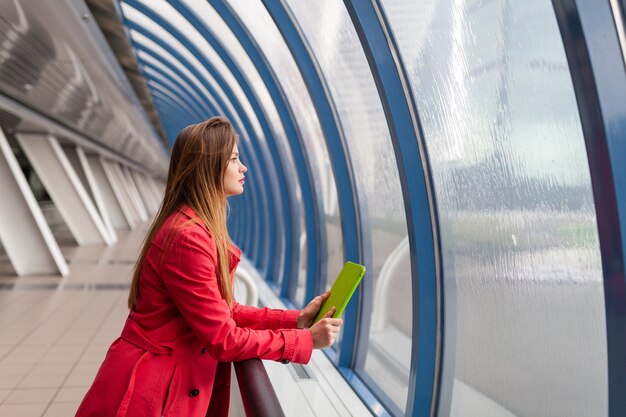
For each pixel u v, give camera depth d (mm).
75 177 15180
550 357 2096
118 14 7078
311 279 5980
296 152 5895
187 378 1427
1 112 10727
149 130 17781
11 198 10125
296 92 5668
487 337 2502
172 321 1420
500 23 2201
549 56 1995
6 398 4340
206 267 1372
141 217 28016
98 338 6152
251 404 1187
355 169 4227
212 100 10383
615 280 1434
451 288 2812
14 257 10055
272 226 9133
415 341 2873
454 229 2729
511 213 2258
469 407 2676
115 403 1355
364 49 2865
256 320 1676
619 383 1447
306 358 1416
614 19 1382
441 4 2531
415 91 2824
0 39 5777
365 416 3195
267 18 4875
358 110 4000
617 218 1405
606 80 1384
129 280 10008
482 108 2367
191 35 7125
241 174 1559
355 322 4066
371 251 4172
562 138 1970
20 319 6875
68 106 10922
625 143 1396
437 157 2783
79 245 15172
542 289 2113
